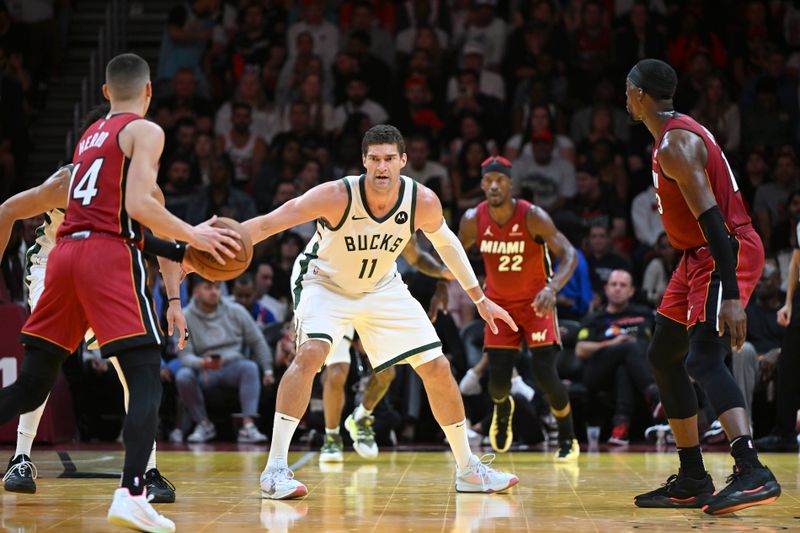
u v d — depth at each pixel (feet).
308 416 46.21
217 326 47.65
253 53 67.87
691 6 68.49
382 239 24.54
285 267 53.88
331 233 24.63
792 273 40.57
